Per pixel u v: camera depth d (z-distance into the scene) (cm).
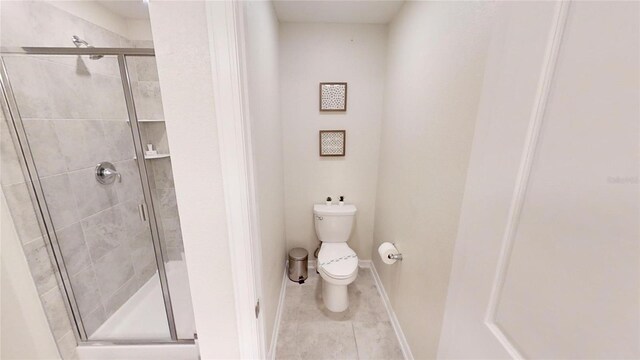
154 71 199
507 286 48
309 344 163
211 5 56
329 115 208
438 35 111
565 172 36
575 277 35
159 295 197
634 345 29
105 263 171
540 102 40
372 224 237
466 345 61
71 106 150
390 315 183
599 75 32
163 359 153
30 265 128
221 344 82
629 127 29
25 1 132
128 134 186
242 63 62
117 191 180
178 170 67
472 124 85
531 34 41
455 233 96
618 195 30
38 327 132
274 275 162
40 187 133
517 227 45
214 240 72
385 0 153
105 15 183
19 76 125
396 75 171
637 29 28
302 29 191
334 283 175
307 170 221
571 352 36
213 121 63
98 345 150
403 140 157
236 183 66
